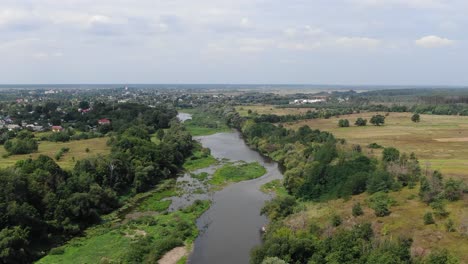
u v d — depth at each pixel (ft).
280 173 446.60
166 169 433.07
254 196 362.12
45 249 245.65
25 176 280.51
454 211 236.22
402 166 315.78
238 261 233.76
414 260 190.60
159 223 293.64
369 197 281.74
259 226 288.10
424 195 259.60
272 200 316.81
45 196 275.59
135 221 296.10
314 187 327.67
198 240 263.90
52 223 262.06
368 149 445.37
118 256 234.38
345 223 248.52
